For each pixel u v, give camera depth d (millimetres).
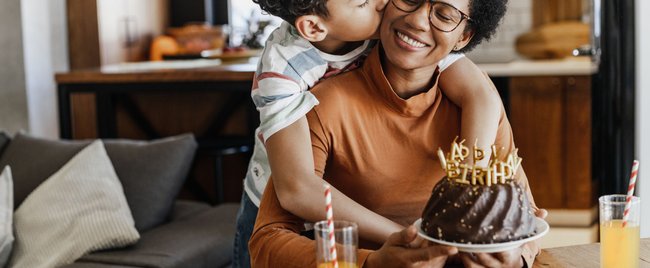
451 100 1573
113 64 6176
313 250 1427
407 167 1561
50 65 5785
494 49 5617
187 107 4738
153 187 3078
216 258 2861
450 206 1309
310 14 1479
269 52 1586
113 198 2924
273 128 1506
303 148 1502
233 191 4684
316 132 1539
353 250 1335
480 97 1537
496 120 1541
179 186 3178
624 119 4031
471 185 1312
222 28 6410
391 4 1447
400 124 1542
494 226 1291
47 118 5746
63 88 4555
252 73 4352
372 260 1364
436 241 1311
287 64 1564
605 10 3963
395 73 1530
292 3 1463
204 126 4742
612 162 4090
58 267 2639
